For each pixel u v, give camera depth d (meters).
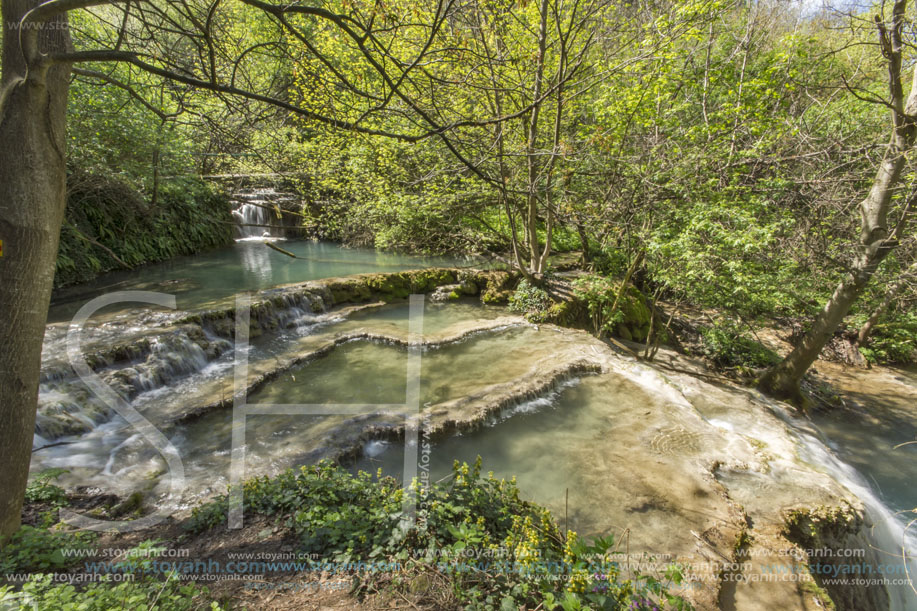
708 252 7.22
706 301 9.02
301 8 2.04
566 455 5.45
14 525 2.84
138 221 12.50
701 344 10.52
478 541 2.72
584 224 8.45
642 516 4.39
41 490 4.05
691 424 6.21
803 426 7.24
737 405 7.06
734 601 3.46
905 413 8.43
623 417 6.38
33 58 2.18
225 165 6.82
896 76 6.25
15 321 2.48
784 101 8.27
